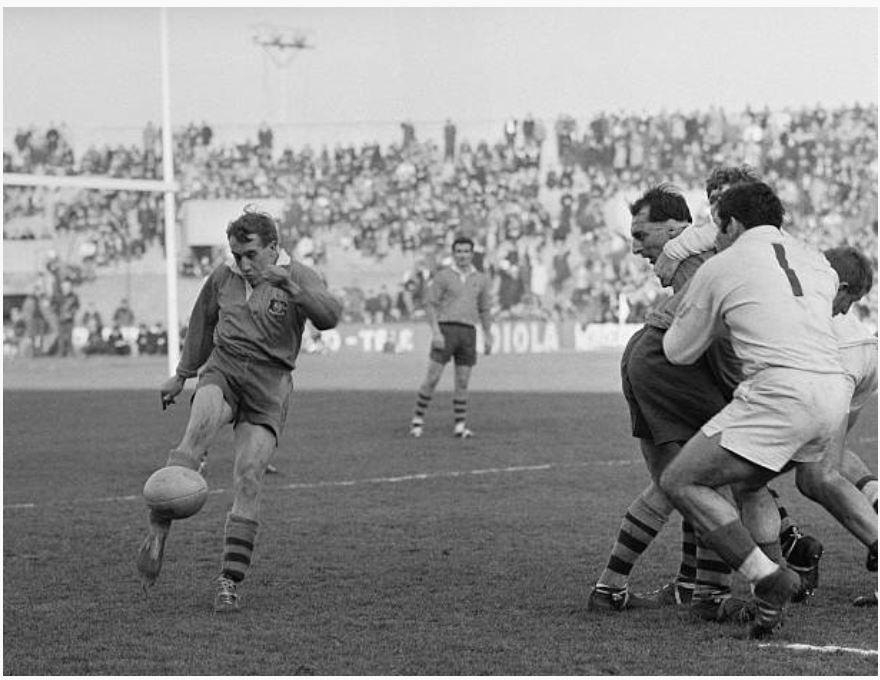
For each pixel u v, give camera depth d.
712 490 7.39
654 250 8.23
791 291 7.27
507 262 41.38
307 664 6.91
